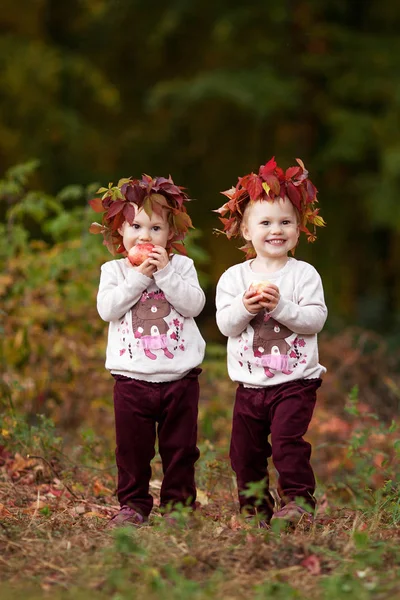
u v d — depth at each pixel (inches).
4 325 423.8
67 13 962.1
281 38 914.7
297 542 216.2
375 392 506.9
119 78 989.8
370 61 882.1
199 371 259.3
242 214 264.5
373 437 380.2
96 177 930.1
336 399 490.3
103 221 265.0
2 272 448.1
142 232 257.0
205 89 864.3
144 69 989.8
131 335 253.6
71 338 437.4
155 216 256.4
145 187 256.5
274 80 875.4
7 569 202.2
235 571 201.2
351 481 326.3
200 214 965.8
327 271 914.7
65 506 281.1
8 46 883.4
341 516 273.1
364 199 882.1
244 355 253.9
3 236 458.0
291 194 256.5
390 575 195.3
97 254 439.5
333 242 922.1
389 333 732.7
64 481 309.9
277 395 250.8
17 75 873.5
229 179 966.4
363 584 188.9
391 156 831.7
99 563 204.7
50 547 218.1
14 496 291.7
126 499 257.9
